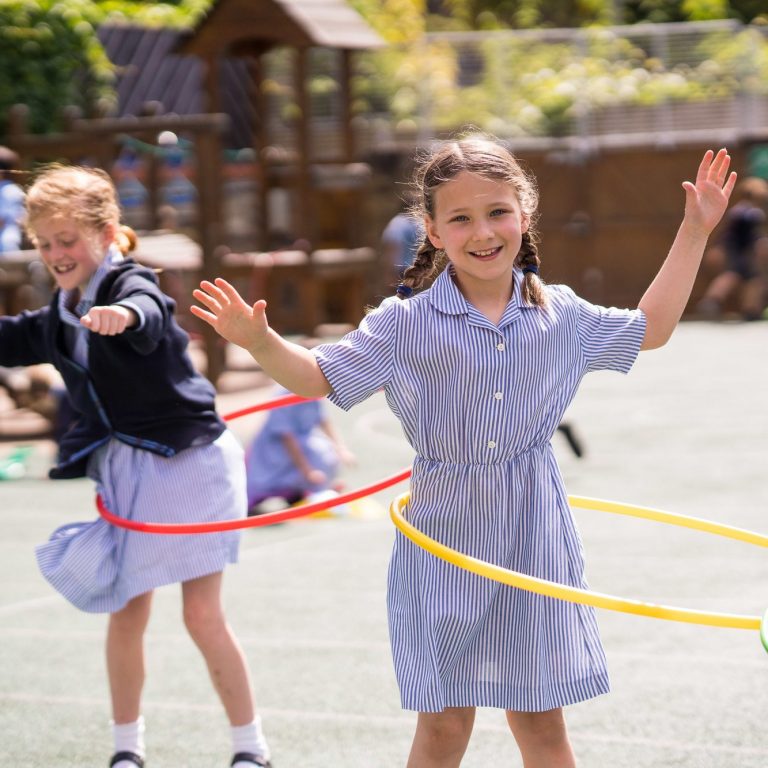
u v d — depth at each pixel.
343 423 20.81
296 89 27.95
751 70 34.56
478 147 5.54
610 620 9.88
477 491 5.57
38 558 7.12
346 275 28.81
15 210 20.00
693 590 10.49
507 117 34.75
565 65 35.12
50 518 14.23
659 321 5.95
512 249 5.48
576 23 42.47
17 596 11.10
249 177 29.20
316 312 28.12
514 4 42.66
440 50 34.75
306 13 27.73
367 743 7.47
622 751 7.22
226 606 10.54
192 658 9.29
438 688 5.51
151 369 6.89
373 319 5.55
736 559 11.47
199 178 23.06
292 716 7.95
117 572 6.93
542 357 5.59
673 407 20.97
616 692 8.23
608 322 5.88
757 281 34.16
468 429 5.52
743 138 34.38
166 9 33.50
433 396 5.53
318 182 30.22
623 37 35.25
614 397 22.45
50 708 8.29
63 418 16.42
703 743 7.30
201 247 23.23
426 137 34.09
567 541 5.69
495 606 5.59
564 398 5.75
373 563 11.88
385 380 5.50
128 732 7.10
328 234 31.73
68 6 29.00
